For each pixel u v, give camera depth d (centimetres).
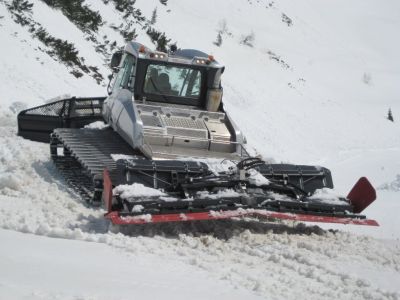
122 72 3061
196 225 2317
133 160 2291
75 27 9444
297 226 2508
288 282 1692
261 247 2081
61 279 1331
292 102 14862
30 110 3938
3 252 1546
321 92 17212
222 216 2155
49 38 7931
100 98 3919
